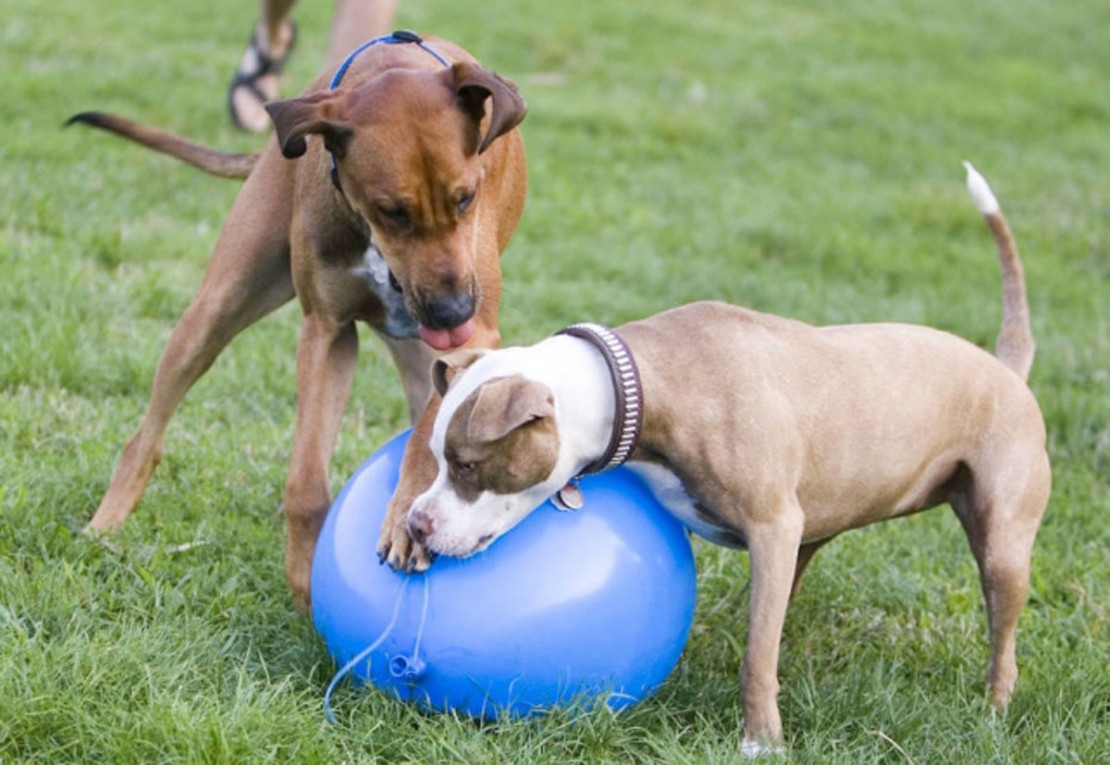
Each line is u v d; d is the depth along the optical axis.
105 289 11.07
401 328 7.34
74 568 7.11
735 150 18.88
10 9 19.88
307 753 5.59
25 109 15.34
